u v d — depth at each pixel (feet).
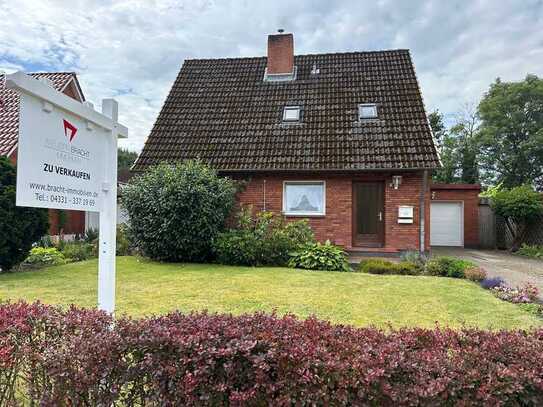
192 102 48.57
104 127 11.39
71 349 7.39
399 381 6.79
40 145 8.93
